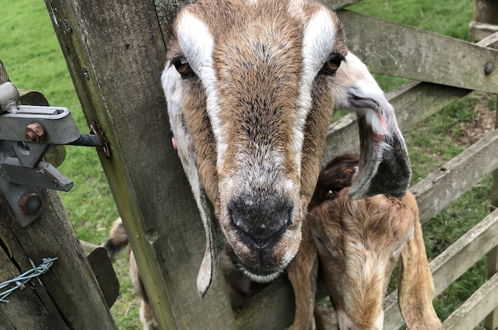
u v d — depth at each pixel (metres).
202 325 0.59
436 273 0.88
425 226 1.37
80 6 0.41
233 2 0.45
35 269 0.44
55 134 0.35
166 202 0.51
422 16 2.29
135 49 0.45
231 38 0.43
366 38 0.69
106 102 0.44
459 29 2.09
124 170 0.47
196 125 0.45
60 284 0.47
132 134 0.47
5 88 0.36
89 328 0.51
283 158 0.41
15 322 0.45
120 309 1.20
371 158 0.53
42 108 0.36
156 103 0.47
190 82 0.46
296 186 0.41
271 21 0.43
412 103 0.81
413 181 1.47
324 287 0.74
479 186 1.48
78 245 0.48
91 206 1.54
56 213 0.45
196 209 0.53
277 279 0.67
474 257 0.98
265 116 0.41
